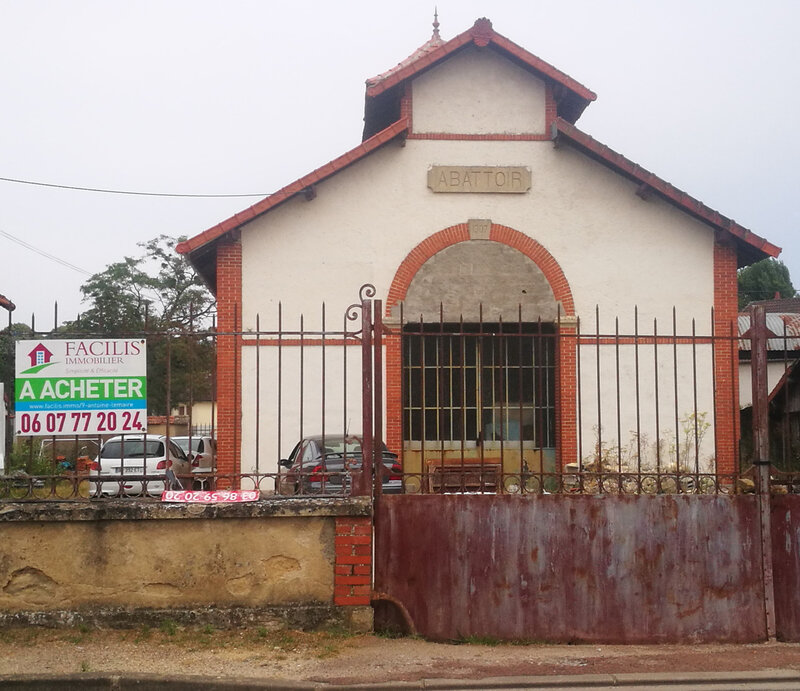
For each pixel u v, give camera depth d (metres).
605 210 17.19
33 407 7.54
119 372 7.62
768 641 7.72
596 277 17.03
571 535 7.73
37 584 7.27
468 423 16.48
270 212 16.88
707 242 17.11
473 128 17.31
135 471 10.52
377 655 6.96
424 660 6.91
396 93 17.61
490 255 17.09
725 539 7.80
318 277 16.83
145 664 6.60
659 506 7.80
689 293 17.00
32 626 7.21
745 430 19.41
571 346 16.69
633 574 7.73
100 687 6.26
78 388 7.58
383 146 17.16
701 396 16.72
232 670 6.54
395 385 16.50
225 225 16.41
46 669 6.44
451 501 7.72
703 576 7.76
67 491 8.27
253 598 7.37
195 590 7.33
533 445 16.39
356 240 16.97
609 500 7.79
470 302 16.94
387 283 16.94
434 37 21.30
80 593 7.26
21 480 7.41
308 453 12.91
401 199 17.11
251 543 7.39
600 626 7.67
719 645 7.65
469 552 7.68
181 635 7.19
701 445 16.42
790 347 20.84
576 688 6.47
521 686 6.44
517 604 7.66
